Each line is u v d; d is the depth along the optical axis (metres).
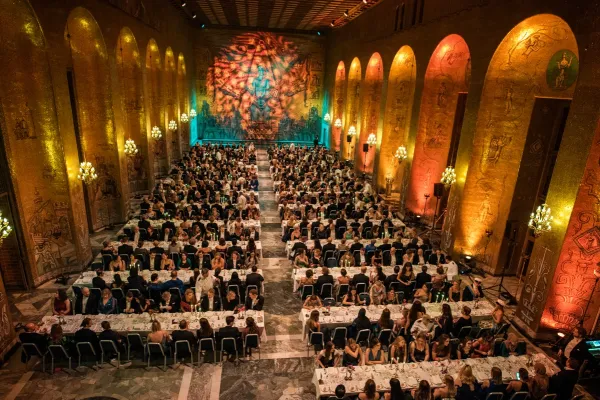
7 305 9.52
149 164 21.70
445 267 12.57
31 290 12.13
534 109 12.43
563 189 9.77
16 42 10.81
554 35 11.34
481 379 7.91
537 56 12.11
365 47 25.19
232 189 19.69
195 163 25.22
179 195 18.73
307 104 38.00
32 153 11.79
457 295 11.05
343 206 18.17
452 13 14.80
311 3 23.88
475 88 13.55
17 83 11.09
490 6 12.64
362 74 25.91
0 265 11.80
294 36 36.09
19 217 11.48
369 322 9.38
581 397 8.46
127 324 9.38
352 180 22.30
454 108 16.69
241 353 9.88
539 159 13.01
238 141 38.09
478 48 13.33
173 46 27.08
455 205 14.74
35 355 8.84
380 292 10.79
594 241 9.64
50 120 11.77
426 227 18.20
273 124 38.09
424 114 17.50
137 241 13.73
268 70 36.59
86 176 13.26
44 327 9.13
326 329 9.46
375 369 8.05
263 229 18.08
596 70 8.87
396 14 20.22
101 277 10.84
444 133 17.20
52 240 12.70
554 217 10.05
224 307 10.55
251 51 35.94
